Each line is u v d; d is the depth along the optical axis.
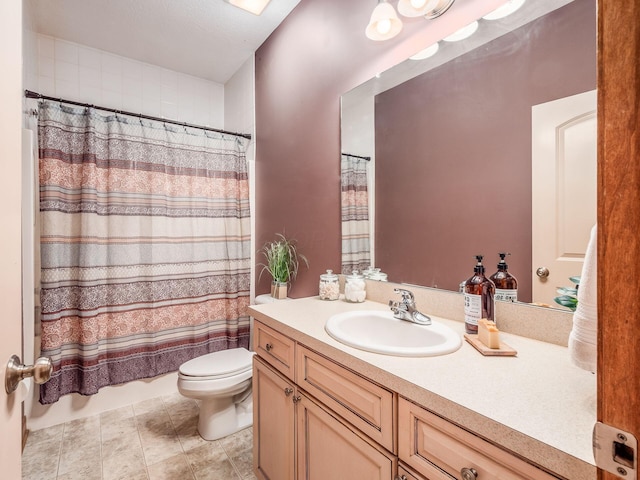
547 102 0.96
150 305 2.21
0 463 0.54
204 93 2.99
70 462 1.59
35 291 1.86
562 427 0.53
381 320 1.23
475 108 1.14
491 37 1.09
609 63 0.32
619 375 0.32
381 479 0.77
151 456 1.64
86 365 1.93
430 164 1.29
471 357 0.83
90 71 2.44
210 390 1.66
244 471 1.54
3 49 0.57
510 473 0.53
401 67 1.40
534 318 0.96
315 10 1.90
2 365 0.56
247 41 2.43
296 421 1.10
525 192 1.00
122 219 2.11
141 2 1.99
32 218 1.60
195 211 2.40
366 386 0.82
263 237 2.49
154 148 2.23
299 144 2.04
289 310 1.38
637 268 0.31
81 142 2.00
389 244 1.46
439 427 0.64
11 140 0.62
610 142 0.32
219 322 2.52
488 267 1.10
